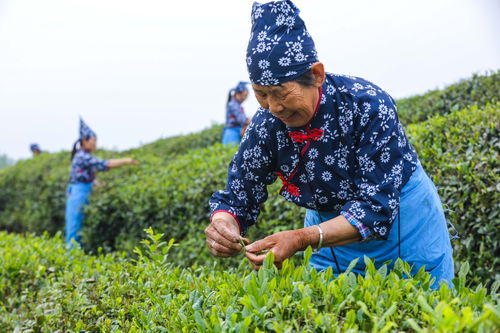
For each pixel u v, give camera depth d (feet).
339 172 6.64
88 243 19.92
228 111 27.37
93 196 20.10
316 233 6.05
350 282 5.54
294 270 5.87
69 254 12.00
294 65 5.86
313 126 6.46
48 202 26.78
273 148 6.96
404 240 6.96
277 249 6.00
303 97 6.06
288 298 5.05
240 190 7.29
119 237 18.53
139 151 30.25
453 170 11.32
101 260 10.66
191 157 19.71
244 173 7.25
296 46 5.88
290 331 4.69
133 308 6.87
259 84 6.00
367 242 7.06
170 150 29.45
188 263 15.10
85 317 7.70
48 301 8.79
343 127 6.39
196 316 5.35
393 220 6.62
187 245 15.26
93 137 21.71
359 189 6.37
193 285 7.11
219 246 6.82
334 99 6.36
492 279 10.76
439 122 12.76
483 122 11.71
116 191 19.34
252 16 6.20
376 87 6.51
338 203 6.98
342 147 6.51
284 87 5.94
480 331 4.13
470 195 11.08
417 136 12.73
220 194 7.39
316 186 6.89
